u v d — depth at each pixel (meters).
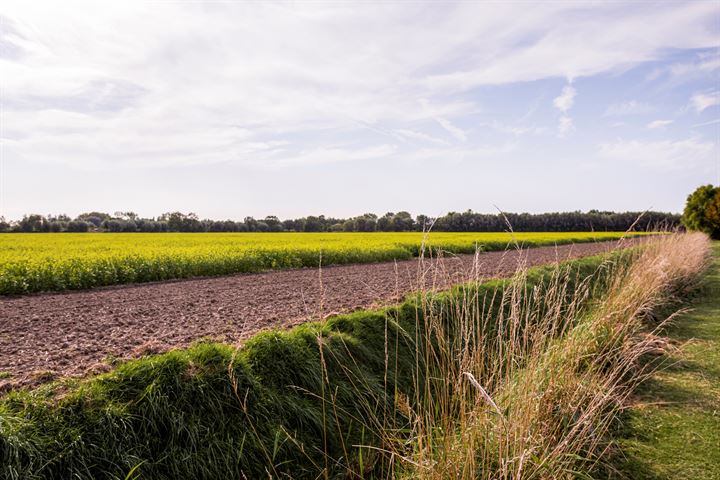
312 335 5.30
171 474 3.57
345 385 4.93
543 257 19.33
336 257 18.97
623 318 6.13
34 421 3.29
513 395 3.53
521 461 2.67
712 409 4.64
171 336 6.19
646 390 5.15
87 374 4.27
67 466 3.20
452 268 12.05
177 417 3.83
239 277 14.37
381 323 6.23
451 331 6.43
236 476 3.74
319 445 4.30
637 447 3.96
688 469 3.62
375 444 4.32
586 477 3.12
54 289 11.60
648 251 9.98
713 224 42.72
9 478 2.94
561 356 4.39
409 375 5.55
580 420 3.38
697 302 9.88
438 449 3.19
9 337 6.29
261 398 4.34
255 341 4.96
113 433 3.50
